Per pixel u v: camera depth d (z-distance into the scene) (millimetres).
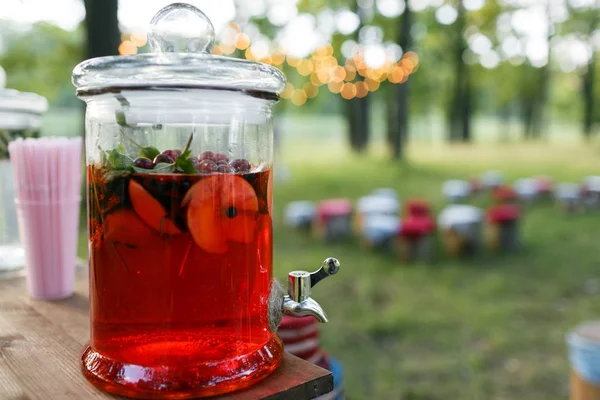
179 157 718
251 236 783
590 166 16172
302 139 33531
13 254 1478
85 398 755
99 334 797
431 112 37094
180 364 741
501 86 29438
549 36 27156
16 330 1035
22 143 1186
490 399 3152
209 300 746
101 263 774
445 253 6441
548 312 4531
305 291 859
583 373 2105
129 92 738
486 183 11078
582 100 30375
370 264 5949
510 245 6551
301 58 16859
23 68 9070
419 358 3678
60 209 1225
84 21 6629
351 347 3844
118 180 732
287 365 867
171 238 723
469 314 4457
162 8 883
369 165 15992
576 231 7613
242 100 789
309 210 7887
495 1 22891
